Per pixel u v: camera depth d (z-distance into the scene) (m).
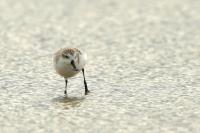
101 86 15.98
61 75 15.37
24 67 18.19
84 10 29.31
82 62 15.26
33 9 29.44
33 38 23.03
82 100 14.70
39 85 16.16
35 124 12.77
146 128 12.37
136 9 29.48
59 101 14.65
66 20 26.94
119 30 24.69
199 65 18.25
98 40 22.70
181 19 26.80
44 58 19.48
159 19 26.91
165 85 15.95
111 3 31.14
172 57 19.48
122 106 14.08
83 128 12.45
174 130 12.20
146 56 19.70
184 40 22.38
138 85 16.00
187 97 14.73
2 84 16.25
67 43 22.23
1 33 24.00
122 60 19.11
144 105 14.10
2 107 14.12
